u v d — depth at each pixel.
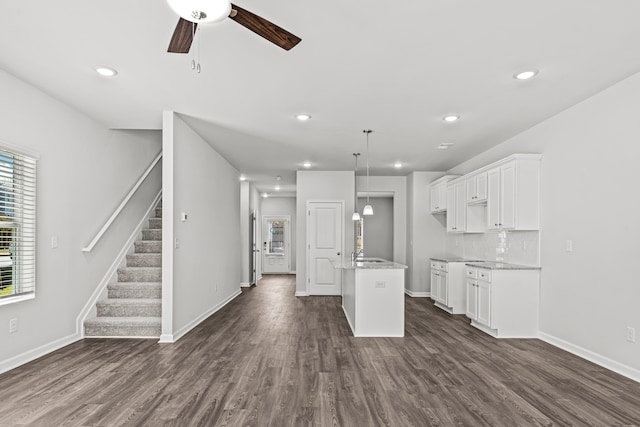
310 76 3.39
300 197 8.14
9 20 2.50
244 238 9.58
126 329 4.57
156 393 2.98
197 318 5.36
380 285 4.81
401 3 2.30
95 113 4.46
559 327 4.31
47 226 3.92
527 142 4.98
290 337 4.68
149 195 6.33
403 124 4.82
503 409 2.74
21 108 3.55
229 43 2.79
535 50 2.90
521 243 5.10
